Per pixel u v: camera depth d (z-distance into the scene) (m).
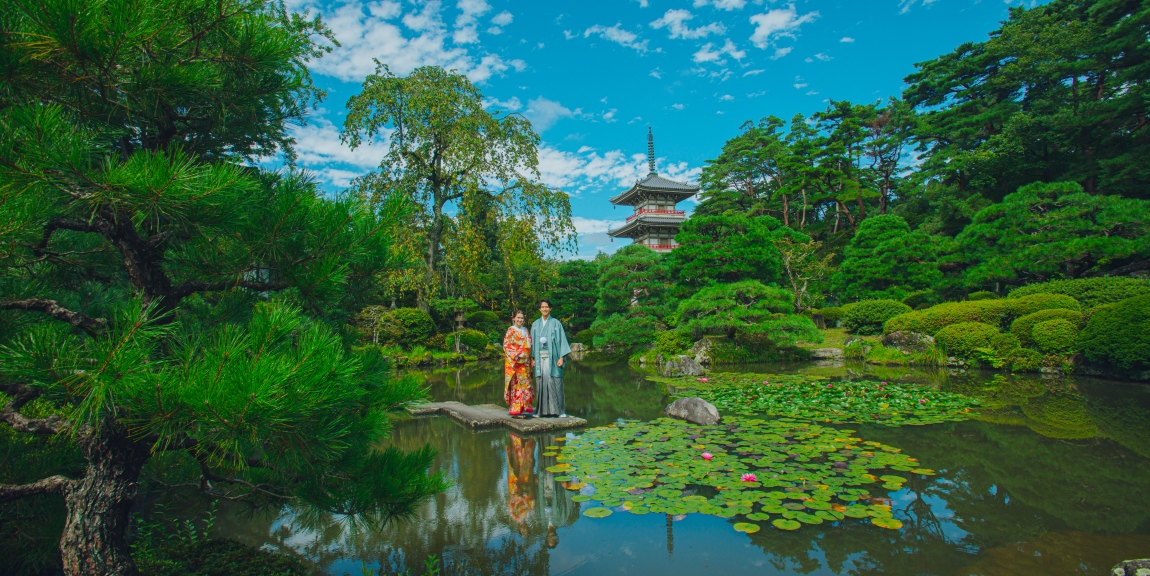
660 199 34.53
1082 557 2.64
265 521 3.38
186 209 1.54
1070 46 23.59
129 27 1.38
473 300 19.03
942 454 4.56
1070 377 9.14
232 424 1.33
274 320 1.54
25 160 1.25
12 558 2.03
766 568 2.60
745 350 13.77
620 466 4.39
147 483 2.56
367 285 2.39
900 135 33.66
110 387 1.25
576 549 2.88
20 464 2.06
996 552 2.72
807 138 37.62
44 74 1.44
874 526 3.09
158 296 1.81
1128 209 13.39
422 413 7.25
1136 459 4.30
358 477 1.99
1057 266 14.07
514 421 6.18
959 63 29.67
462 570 2.67
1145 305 8.29
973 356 10.99
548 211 14.28
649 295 17.47
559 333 6.66
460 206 13.89
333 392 1.51
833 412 6.56
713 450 4.80
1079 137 21.09
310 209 1.85
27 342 1.31
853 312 16.58
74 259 2.10
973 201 22.83
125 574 1.63
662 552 2.81
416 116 13.05
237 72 1.85
